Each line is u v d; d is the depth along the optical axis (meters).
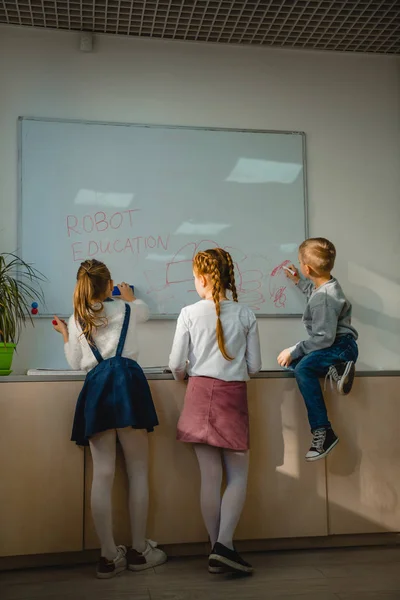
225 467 2.48
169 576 2.33
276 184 3.40
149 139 3.30
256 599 2.08
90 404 2.36
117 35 3.34
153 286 3.22
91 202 3.20
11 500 2.45
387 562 2.49
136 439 2.45
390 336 3.43
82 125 3.24
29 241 3.12
